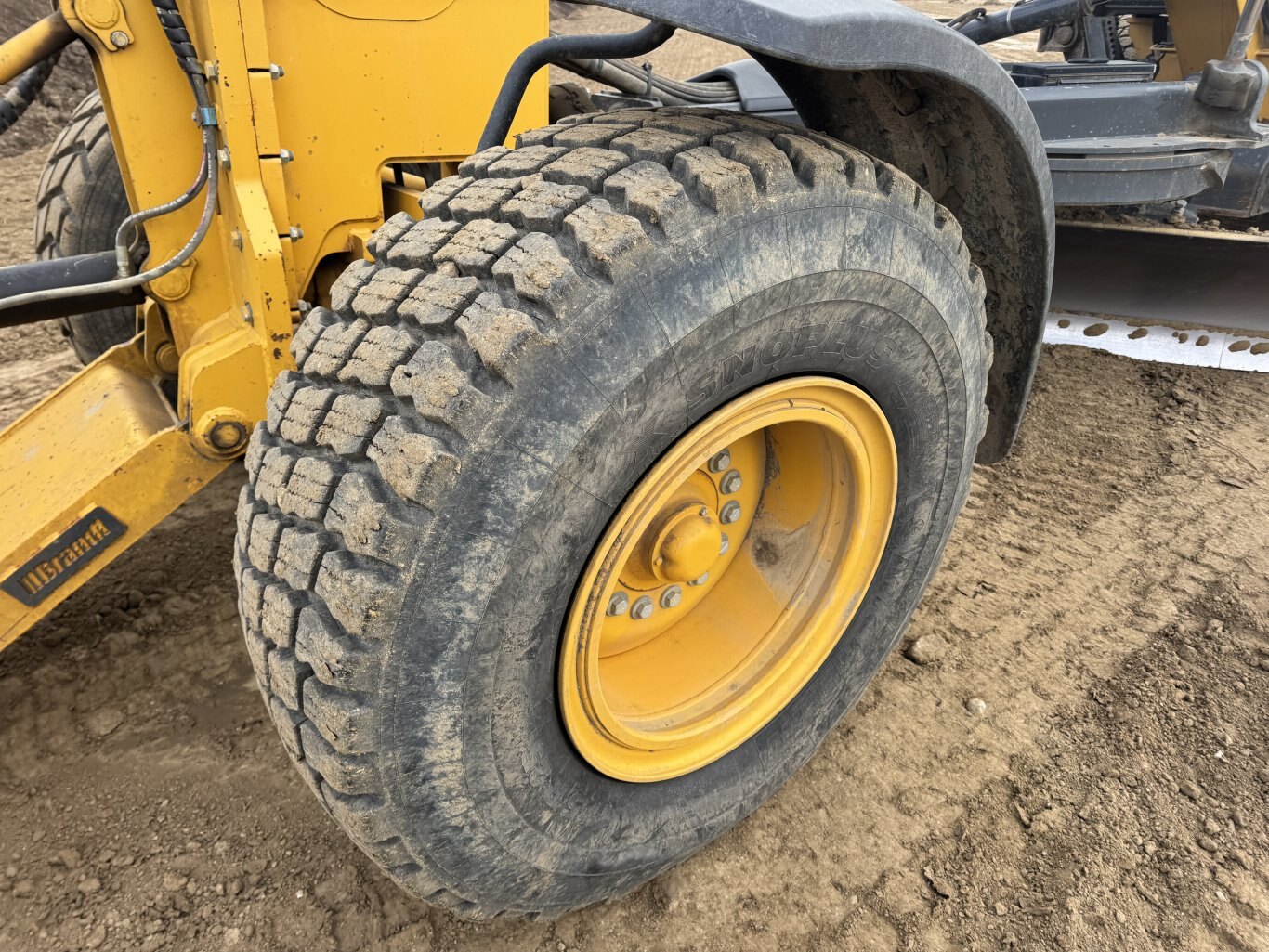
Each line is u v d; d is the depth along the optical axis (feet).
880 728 7.22
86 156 8.95
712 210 3.94
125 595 8.45
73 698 7.29
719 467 5.57
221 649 7.88
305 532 3.89
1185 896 5.90
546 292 3.64
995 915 5.79
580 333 3.71
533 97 7.10
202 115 5.76
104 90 6.11
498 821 4.41
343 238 6.70
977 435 6.13
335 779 3.91
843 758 6.93
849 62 3.75
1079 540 9.70
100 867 5.95
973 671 7.84
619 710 5.31
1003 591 8.86
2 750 6.79
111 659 7.70
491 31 6.63
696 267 3.92
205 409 6.15
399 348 3.85
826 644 5.90
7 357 13.51
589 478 3.96
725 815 5.76
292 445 4.17
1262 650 8.09
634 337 3.83
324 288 7.13
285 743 4.31
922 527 6.06
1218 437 11.71
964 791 6.68
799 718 6.11
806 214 4.21
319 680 3.89
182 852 6.07
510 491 3.71
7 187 21.91
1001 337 6.52
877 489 5.59
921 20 4.08
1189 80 9.94
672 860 5.58
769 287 4.17
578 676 4.51
